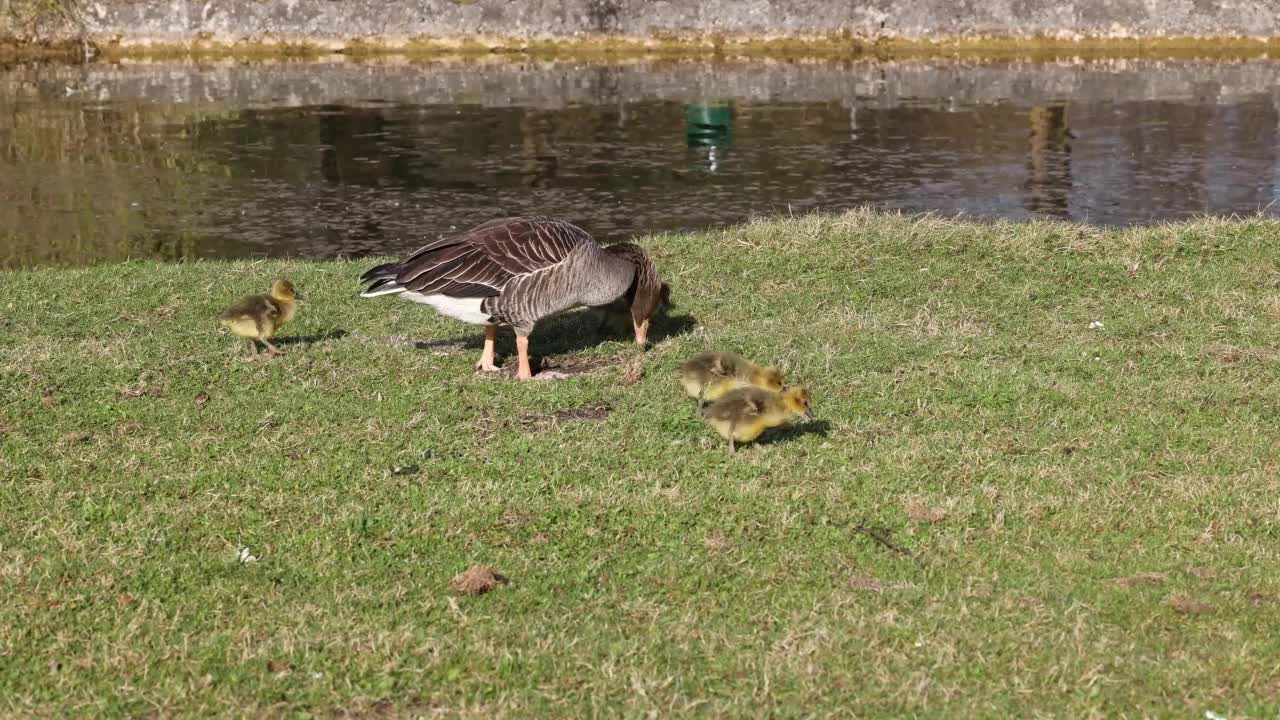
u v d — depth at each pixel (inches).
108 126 506.0
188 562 217.6
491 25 677.3
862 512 225.1
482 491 228.5
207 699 202.7
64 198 396.2
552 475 231.8
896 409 246.2
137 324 272.7
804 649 206.5
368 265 304.5
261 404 247.3
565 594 214.1
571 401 249.0
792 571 217.0
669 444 238.5
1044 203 381.4
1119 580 215.3
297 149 464.1
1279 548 219.8
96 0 677.9
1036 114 512.7
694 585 215.2
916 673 204.2
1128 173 417.7
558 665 205.5
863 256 295.1
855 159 442.0
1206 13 657.0
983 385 250.8
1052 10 663.1
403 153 456.8
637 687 202.5
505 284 251.1
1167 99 538.6
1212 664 205.5
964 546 220.2
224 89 587.5
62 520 223.5
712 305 280.7
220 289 288.5
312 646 207.3
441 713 201.5
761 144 467.2
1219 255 295.7
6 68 649.0
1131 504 226.2
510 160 446.6
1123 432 241.0
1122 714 201.2
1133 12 660.1
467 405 247.8
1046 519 224.5
